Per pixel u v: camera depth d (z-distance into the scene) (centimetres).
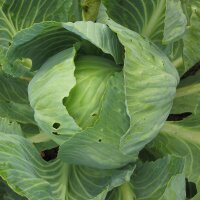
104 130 72
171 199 77
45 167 83
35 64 86
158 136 91
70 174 86
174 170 81
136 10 87
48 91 74
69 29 73
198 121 90
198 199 85
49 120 74
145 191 84
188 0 90
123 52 79
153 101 74
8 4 87
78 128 72
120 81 73
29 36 77
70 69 73
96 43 72
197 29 92
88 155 76
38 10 89
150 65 75
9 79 95
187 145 89
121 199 85
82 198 84
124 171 80
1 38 88
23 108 93
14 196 86
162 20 86
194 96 96
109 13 88
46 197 74
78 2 94
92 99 74
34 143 91
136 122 72
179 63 95
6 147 75
